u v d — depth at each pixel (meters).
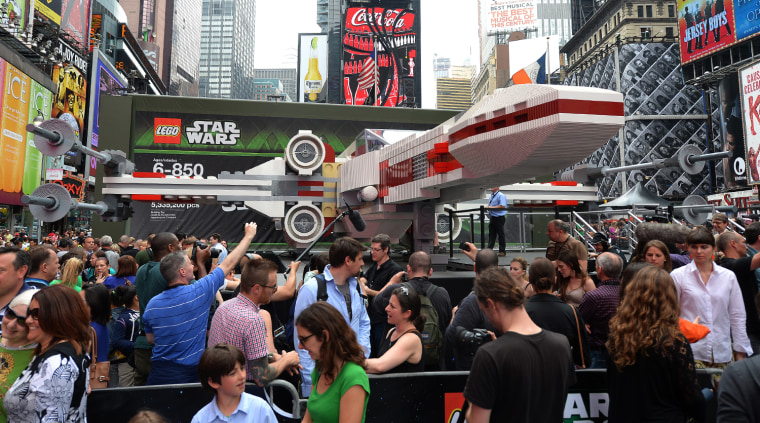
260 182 11.28
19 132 32.94
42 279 4.30
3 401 2.46
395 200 8.61
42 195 7.59
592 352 3.89
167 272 3.63
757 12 40.44
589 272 8.12
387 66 83.38
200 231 19.95
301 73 111.88
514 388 2.21
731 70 43.31
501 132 5.73
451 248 10.52
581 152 5.56
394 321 3.42
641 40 57.00
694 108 53.16
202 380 2.57
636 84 53.91
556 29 119.12
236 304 3.31
